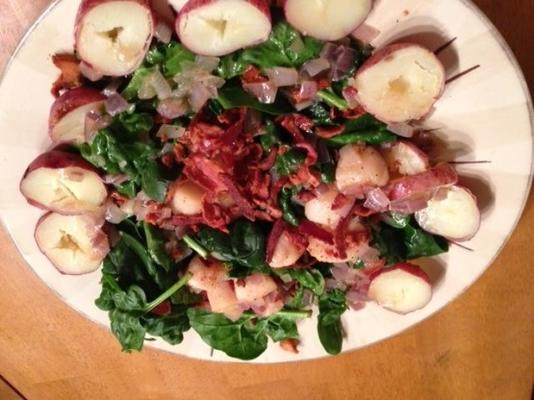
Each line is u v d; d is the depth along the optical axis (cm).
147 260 49
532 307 56
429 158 44
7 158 44
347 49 39
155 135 43
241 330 53
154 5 38
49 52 40
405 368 60
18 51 40
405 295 49
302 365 61
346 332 54
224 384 62
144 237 48
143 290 48
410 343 59
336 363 61
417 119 41
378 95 40
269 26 37
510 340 57
